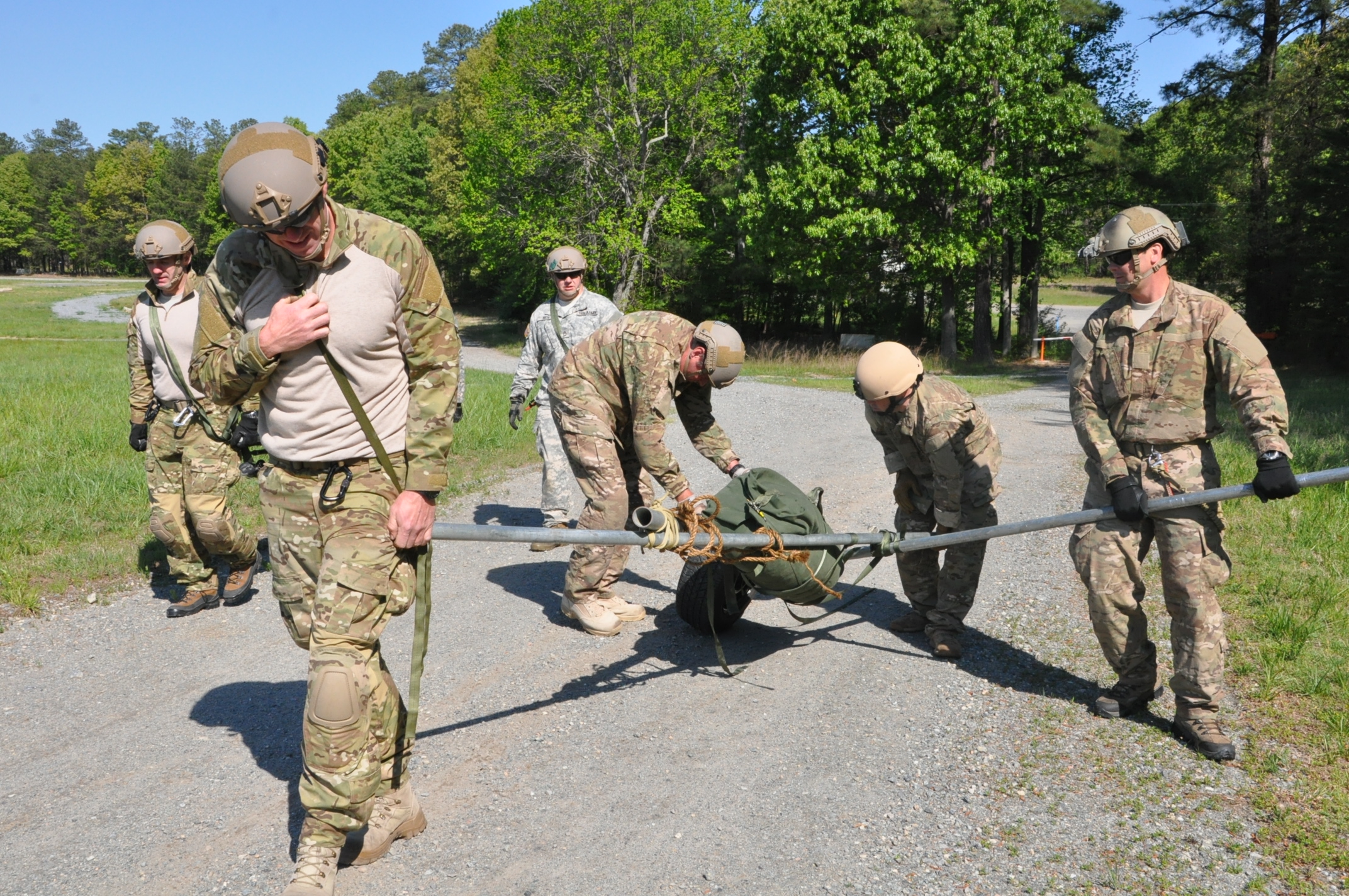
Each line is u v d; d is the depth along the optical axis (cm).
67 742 404
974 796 359
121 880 308
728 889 304
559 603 591
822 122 3002
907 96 2773
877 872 313
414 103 10325
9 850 325
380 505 298
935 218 2945
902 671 480
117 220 12244
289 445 295
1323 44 2411
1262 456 354
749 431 1287
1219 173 2631
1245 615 523
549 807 354
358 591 288
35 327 4181
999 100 2691
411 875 312
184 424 529
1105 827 337
